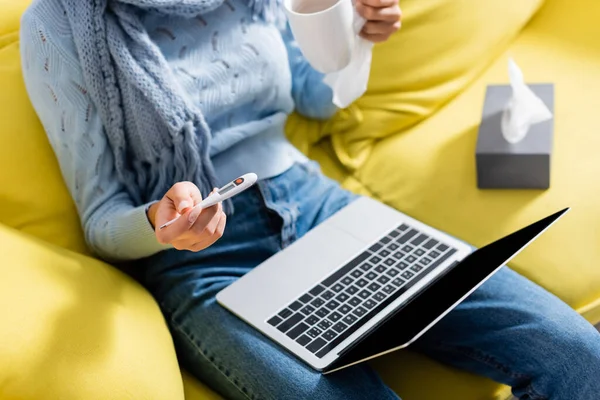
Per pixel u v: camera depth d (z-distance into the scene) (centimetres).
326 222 134
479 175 144
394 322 112
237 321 120
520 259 135
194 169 125
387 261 126
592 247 135
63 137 124
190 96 126
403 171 151
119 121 123
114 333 107
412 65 157
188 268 128
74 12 120
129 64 120
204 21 129
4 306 101
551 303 120
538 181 142
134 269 136
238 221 131
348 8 112
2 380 96
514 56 170
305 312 119
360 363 115
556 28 174
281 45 136
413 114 157
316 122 156
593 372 114
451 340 123
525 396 120
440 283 117
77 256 120
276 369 113
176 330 125
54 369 99
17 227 126
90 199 126
